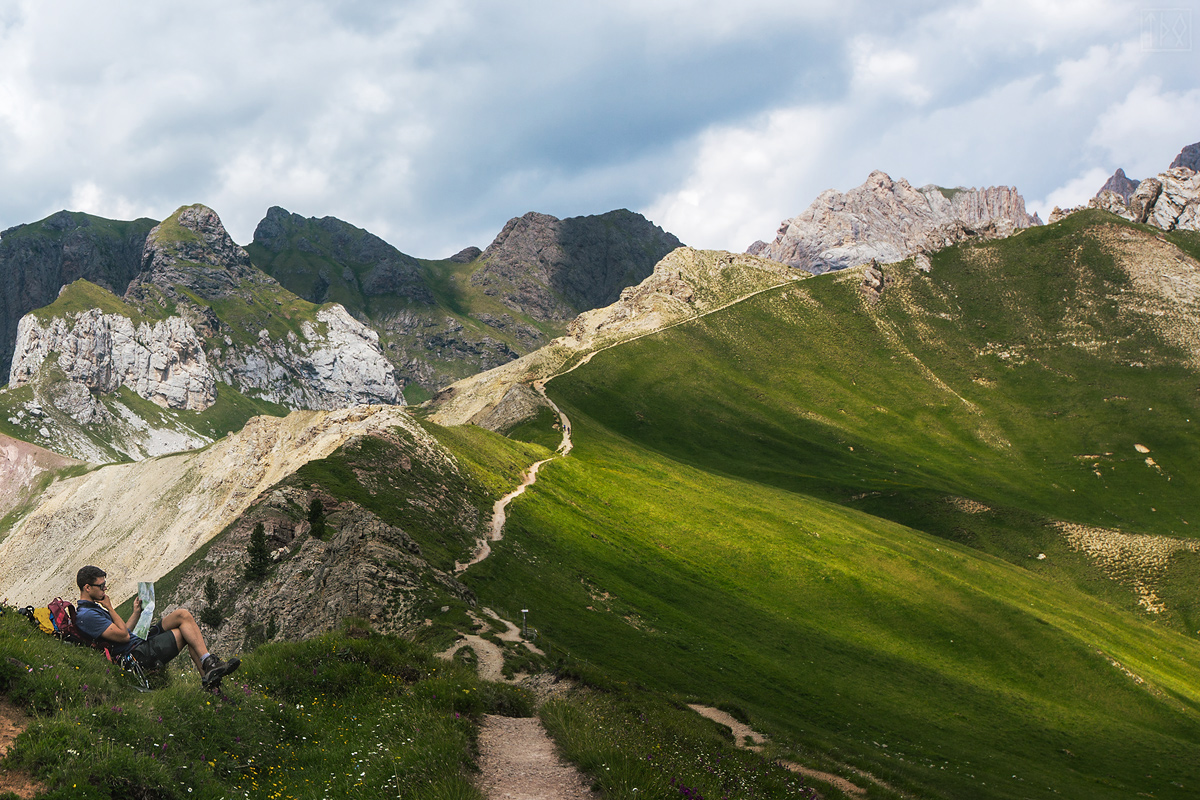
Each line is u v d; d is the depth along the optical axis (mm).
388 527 69938
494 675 41469
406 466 106312
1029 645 106062
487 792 12938
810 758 38500
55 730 9867
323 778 12125
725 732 41594
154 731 11008
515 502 114312
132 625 13438
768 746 39688
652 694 48344
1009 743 77062
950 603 115688
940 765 63062
